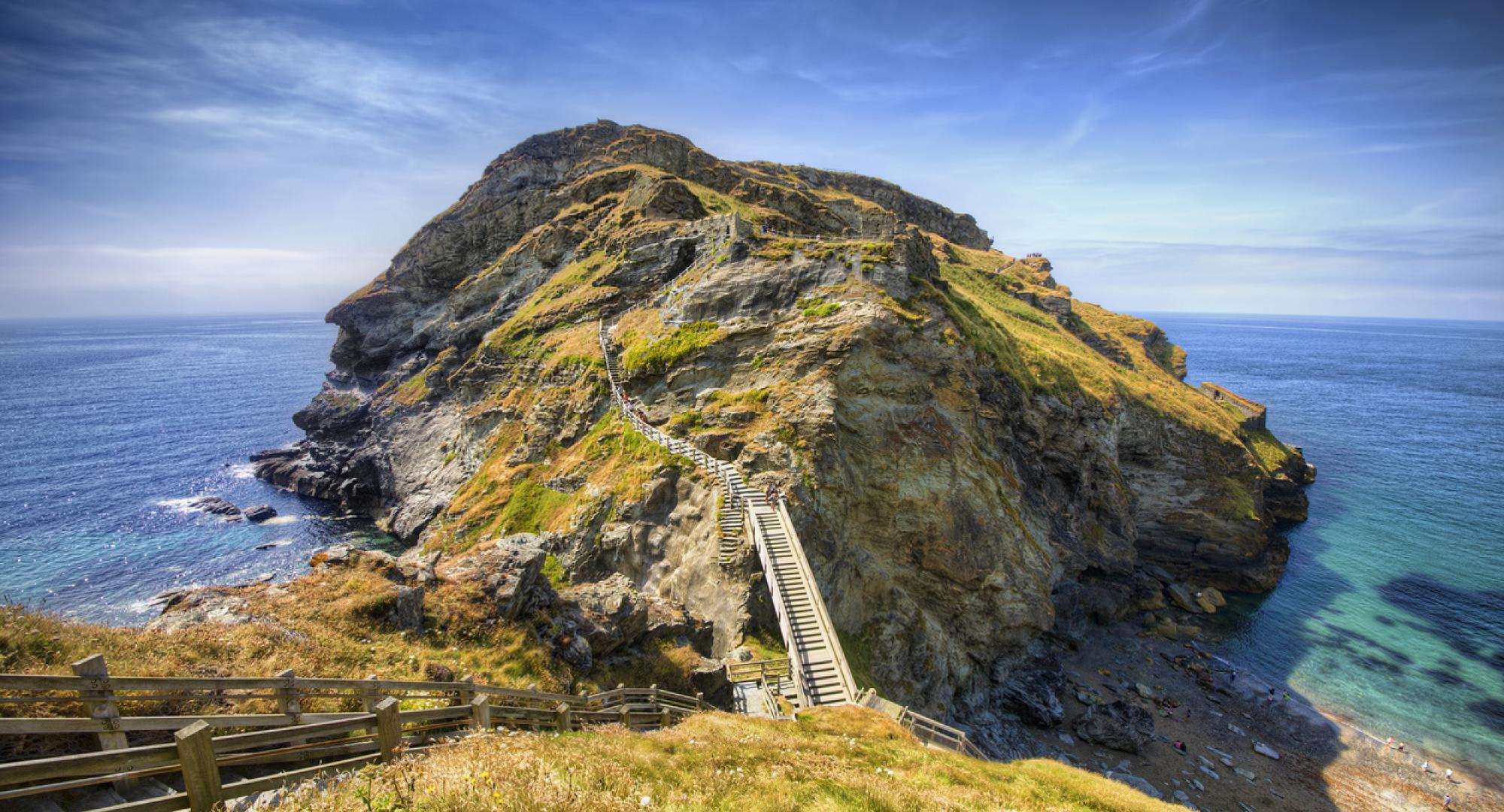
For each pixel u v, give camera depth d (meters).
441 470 76.81
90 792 7.95
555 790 8.89
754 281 52.41
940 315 49.97
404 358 109.88
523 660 19.38
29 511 82.81
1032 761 20.80
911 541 43.97
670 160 107.50
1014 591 46.44
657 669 24.03
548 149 114.31
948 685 43.53
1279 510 87.06
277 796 8.77
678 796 10.72
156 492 92.69
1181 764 43.00
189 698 10.69
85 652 10.81
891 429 44.81
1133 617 63.41
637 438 47.97
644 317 61.31
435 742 11.71
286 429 135.00
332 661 14.73
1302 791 40.94
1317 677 53.56
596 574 42.84
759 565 35.88
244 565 69.56
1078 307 129.25
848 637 39.44
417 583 20.33
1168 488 73.75
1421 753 44.59
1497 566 75.00
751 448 42.88
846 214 114.12
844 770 13.99
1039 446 59.53
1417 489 103.69
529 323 74.81
